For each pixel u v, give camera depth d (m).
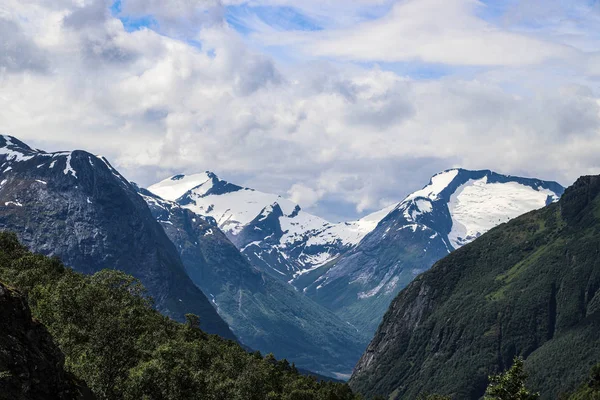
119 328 136.25
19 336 104.69
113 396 136.62
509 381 128.50
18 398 100.25
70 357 132.12
